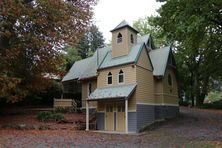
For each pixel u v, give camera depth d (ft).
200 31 65.41
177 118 97.14
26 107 115.24
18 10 71.36
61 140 56.08
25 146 46.19
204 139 57.93
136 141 57.36
